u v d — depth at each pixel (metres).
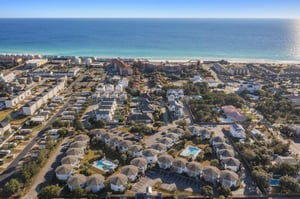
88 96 167.75
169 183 84.62
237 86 195.75
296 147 108.56
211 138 112.12
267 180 81.50
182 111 139.25
